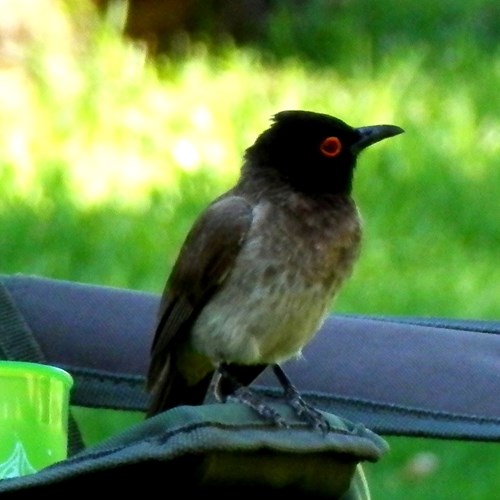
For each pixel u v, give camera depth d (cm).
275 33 2094
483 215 1627
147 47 2012
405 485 1151
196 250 663
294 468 431
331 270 656
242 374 680
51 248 1502
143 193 1630
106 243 1509
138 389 655
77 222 1544
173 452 404
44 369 487
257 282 652
